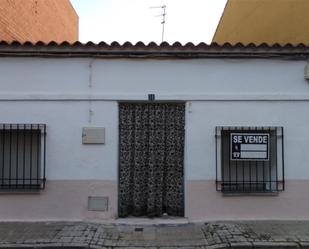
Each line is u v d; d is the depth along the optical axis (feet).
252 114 26.99
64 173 26.63
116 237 23.90
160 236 24.12
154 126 27.32
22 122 26.55
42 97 26.58
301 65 27.14
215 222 26.58
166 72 26.86
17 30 39.78
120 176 27.14
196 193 26.89
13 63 26.55
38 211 26.58
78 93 26.68
